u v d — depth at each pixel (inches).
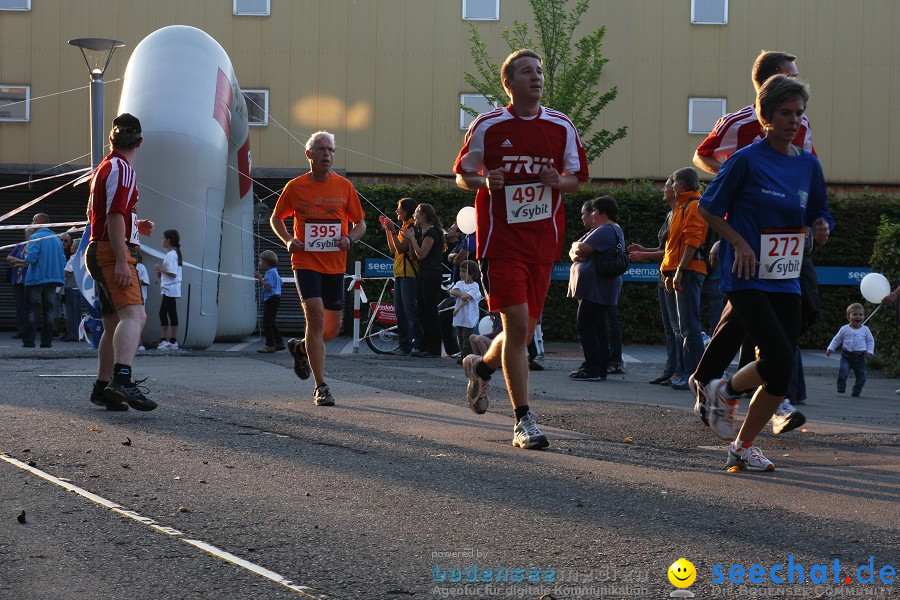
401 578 182.2
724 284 291.1
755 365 287.9
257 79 1451.8
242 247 975.0
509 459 305.4
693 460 313.7
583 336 617.9
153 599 168.7
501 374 625.6
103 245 395.5
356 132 1456.7
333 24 1454.2
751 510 239.9
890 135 1457.9
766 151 286.4
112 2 1443.2
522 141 327.9
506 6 1461.6
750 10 1461.6
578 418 412.2
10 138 1439.5
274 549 199.9
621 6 1457.9
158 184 843.4
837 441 362.9
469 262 738.2
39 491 246.7
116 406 394.6
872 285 600.7
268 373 586.9
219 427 359.6
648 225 1098.7
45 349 785.6
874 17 1455.5
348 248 447.8
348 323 1119.6
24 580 177.9
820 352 1056.8
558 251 338.0
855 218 1101.1
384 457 304.5
